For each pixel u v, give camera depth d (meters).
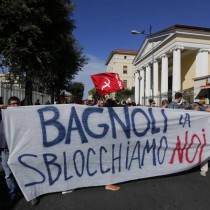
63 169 5.68
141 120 6.43
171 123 6.76
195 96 27.97
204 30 35.94
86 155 5.87
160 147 6.67
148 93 47.44
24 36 12.18
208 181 6.62
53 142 5.55
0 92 16.17
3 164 5.34
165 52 39.28
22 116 5.32
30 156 5.36
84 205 5.21
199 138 7.06
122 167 6.25
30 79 13.70
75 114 5.77
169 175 7.01
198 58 36.72
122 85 9.19
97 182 5.98
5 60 12.39
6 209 5.07
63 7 13.40
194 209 5.10
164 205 5.25
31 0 11.91
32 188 5.37
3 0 11.57
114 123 6.14
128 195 5.68
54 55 13.83
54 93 28.19
